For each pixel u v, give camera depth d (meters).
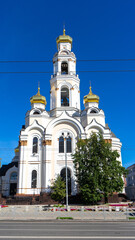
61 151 47.66
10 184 59.47
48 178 44.62
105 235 14.38
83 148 39.25
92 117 50.47
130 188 84.06
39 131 48.78
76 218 24.77
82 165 37.59
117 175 37.53
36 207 35.56
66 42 60.22
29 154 47.16
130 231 16.02
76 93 55.50
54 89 55.56
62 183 40.62
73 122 49.00
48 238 13.38
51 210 31.23
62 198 39.34
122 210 29.80
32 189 44.75
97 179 36.12
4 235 14.43
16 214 27.66
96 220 23.81
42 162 46.47
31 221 23.23
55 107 53.84
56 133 48.88
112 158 38.47
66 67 60.09
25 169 45.88
